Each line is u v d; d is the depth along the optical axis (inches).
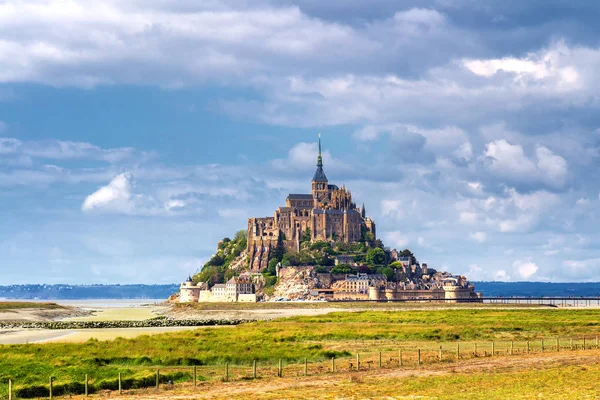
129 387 6259.8
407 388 5708.7
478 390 5526.6
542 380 5925.2
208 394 5698.8
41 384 6151.6
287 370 7194.9
